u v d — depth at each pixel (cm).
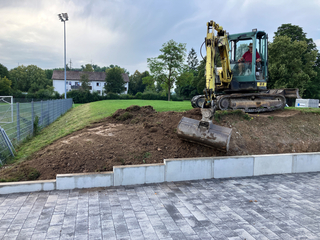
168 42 3738
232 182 639
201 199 514
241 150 781
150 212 442
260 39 1043
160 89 7819
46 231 364
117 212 438
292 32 3775
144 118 966
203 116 688
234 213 446
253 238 358
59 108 2102
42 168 605
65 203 472
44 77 8875
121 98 5462
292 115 1041
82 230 369
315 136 937
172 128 836
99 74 7244
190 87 6128
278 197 534
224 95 1030
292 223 409
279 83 3056
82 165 622
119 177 586
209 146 696
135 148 711
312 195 550
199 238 354
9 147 743
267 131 901
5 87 5400
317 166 772
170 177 630
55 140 836
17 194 512
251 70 1015
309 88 3891
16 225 380
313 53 3372
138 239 348
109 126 914
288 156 736
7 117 949
